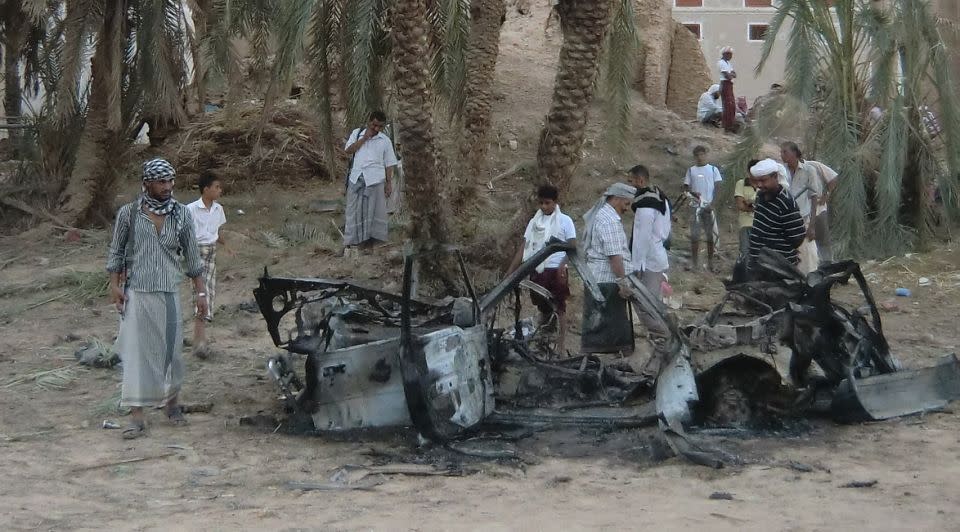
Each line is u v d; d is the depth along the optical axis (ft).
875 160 49.19
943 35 51.75
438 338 22.38
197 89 60.18
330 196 56.39
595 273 29.53
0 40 62.59
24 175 58.80
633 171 32.32
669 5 84.38
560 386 24.97
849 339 24.73
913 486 19.26
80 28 51.24
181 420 24.90
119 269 23.72
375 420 23.13
